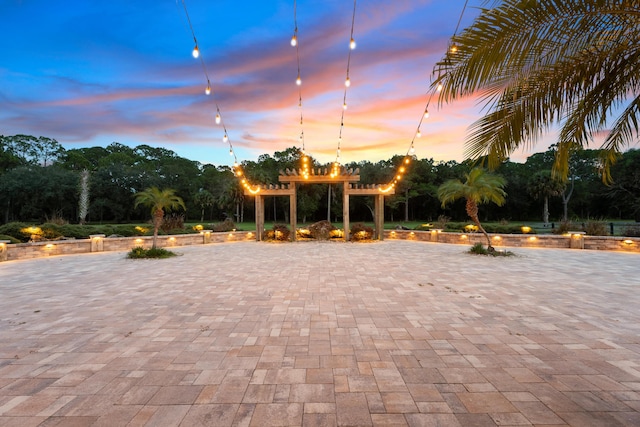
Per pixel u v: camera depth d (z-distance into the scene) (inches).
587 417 95.7
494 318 192.4
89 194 1476.4
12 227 561.6
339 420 94.5
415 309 211.5
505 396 107.5
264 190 705.0
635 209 1024.2
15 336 167.2
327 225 745.6
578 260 424.5
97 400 106.2
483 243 613.9
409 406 101.7
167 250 538.0
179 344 155.3
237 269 370.6
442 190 534.0
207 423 93.1
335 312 205.9
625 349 146.7
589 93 113.3
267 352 144.9
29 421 94.8
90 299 242.1
